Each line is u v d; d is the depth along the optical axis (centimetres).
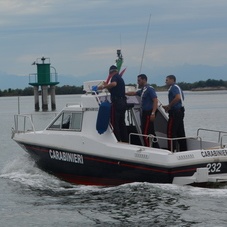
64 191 1555
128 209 1323
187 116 5488
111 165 1547
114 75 1595
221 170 1477
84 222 1240
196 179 1436
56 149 1677
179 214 1266
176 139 1503
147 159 1470
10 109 9269
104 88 1619
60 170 1700
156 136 1614
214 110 6638
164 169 1441
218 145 1602
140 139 1670
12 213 1339
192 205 1329
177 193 1421
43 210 1354
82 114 1630
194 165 1446
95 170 1591
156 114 1708
